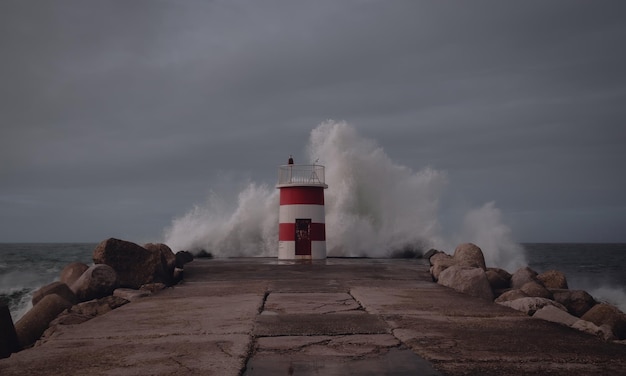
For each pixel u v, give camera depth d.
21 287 19.77
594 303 9.61
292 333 5.15
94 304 7.99
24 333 7.21
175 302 7.45
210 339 4.89
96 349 4.56
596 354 4.29
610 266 41.66
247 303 7.13
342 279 10.38
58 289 9.00
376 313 6.29
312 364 4.04
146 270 10.16
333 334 5.11
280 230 17.42
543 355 4.25
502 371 3.79
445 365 3.96
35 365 4.04
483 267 12.32
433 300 7.43
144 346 4.65
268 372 3.83
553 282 11.42
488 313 6.30
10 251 65.69
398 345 4.66
